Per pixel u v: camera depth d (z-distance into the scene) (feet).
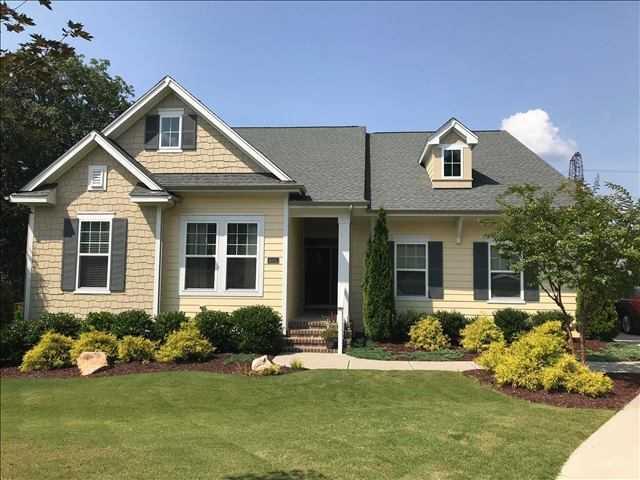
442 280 54.13
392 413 26.73
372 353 45.32
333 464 19.19
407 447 21.11
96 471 18.86
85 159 49.01
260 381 34.63
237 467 19.01
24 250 86.58
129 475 18.39
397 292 54.70
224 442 22.09
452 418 25.59
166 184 48.57
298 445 21.48
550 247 35.06
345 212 50.78
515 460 19.65
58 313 46.09
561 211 35.96
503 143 66.80
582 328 35.70
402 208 53.16
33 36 11.75
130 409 28.53
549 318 49.73
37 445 22.22
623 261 33.19
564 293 52.54
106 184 48.62
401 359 43.52
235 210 49.34
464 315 53.42
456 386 33.17
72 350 40.52
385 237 50.26
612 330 52.44
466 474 18.21
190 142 51.85
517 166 61.26
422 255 55.01
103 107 98.63
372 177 60.23
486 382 34.14
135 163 49.32
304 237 64.18
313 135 68.44
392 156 65.26
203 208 49.55
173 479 17.99
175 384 33.65
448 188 56.80
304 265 63.72
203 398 30.48
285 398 30.48
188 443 21.97
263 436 22.88
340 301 49.96
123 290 47.67
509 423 24.63
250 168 51.21
